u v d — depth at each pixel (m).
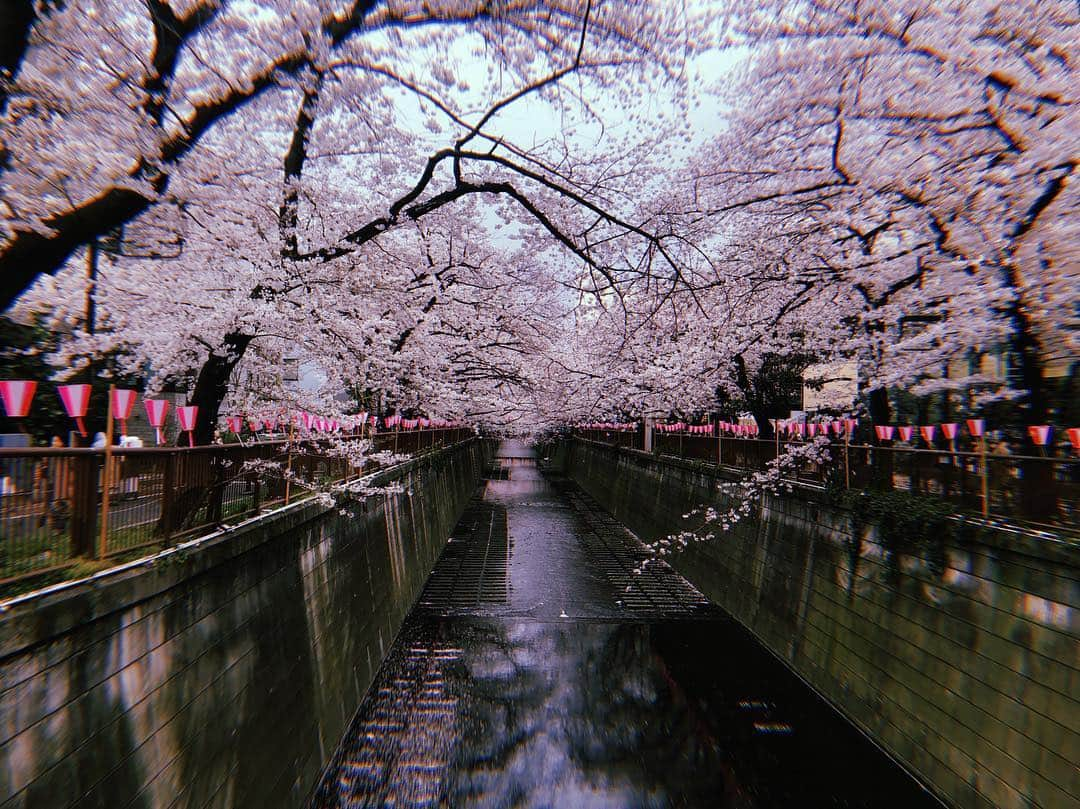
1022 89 7.08
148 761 4.55
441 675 12.10
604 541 24.38
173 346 8.05
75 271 8.54
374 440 12.72
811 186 9.62
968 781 7.35
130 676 4.43
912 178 8.69
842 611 10.45
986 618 7.34
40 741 3.56
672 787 8.80
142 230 8.04
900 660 8.81
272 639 6.98
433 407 17.02
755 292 11.87
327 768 8.50
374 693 11.10
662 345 14.77
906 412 14.29
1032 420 8.70
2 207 4.77
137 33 5.52
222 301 7.48
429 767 9.15
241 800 5.92
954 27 7.20
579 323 17.83
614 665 12.63
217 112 5.44
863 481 10.18
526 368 19.00
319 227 9.77
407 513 16.48
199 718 5.30
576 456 52.28
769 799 8.52
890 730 8.88
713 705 11.02
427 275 13.60
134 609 4.51
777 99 9.81
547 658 12.97
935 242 9.02
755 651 13.31
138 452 4.81
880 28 7.66
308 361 11.52
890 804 8.22
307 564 8.41
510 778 8.93
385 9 5.62
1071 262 7.54
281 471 7.67
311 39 5.39
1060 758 6.19
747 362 14.30
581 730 10.24
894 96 8.43
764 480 12.23
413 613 15.34
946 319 9.29
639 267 8.77
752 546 14.53
